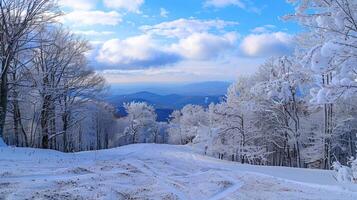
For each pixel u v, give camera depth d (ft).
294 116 118.52
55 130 124.98
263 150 125.49
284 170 69.41
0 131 87.51
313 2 55.06
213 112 129.08
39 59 115.14
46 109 115.03
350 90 47.03
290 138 124.47
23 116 126.11
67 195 32.35
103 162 62.69
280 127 127.34
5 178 38.75
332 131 108.37
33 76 108.06
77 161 61.77
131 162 65.31
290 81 97.60
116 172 49.78
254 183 47.85
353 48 45.09
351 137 126.82
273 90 100.17
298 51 85.40
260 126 132.26
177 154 102.12
